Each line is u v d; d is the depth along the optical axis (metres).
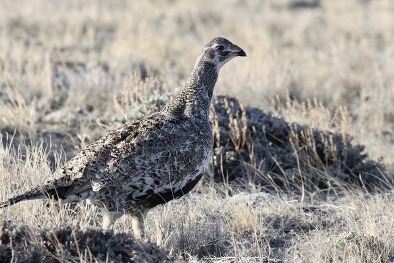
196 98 14.23
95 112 24.95
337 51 38.34
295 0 59.62
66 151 20.14
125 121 20.36
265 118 21.06
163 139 13.38
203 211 16.28
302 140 20.91
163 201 13.75
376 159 22.06
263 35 44.00
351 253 13.91
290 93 28.84
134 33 42.59
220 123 20.38
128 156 13.14
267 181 19.17
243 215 15.77
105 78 28.77
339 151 20.52
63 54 35.28
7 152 17.12
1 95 26.12
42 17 44.53
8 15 43.53
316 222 16.28
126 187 13.23
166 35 41.66
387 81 31.59
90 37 39.91
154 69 32.62
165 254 12.69
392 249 14.62
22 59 31.73
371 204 17.09
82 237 12.28
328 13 54.62
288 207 16.88
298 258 14.02
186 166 13.60
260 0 59.06
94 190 13.14
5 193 15.22
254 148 19.95
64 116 24.16
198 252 14.25
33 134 20.95
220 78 29.16
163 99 20.45
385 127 27.03
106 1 54.28
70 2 52.16
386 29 47.62
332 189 19.19
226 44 14.73
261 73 30.86
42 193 13.12
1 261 11.67
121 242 12.44
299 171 18.80
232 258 13.77
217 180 19.38
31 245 11.84
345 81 32.12
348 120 23.16
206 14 50.94
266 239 14.92
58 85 28.59
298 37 44.22
